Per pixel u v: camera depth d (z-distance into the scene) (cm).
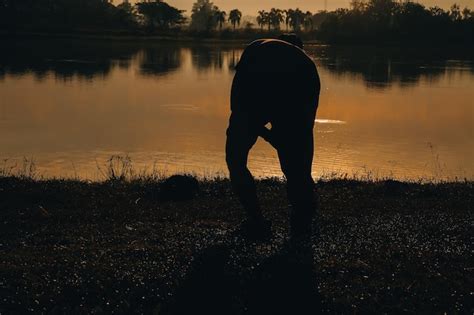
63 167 2020
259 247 702
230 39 17238
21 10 15975
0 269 632
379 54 12406
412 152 2538
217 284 600
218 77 6944
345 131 3162
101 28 17125
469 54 12950
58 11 16788
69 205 952
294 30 19350
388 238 756
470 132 3186
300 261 657
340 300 570
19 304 559
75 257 676
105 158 2245
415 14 16775
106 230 805
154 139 2788
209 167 2064
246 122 733
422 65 9350
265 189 1081
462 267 658
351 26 17162
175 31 18275
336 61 10006
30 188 1061
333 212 905
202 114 3878
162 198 1005
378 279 621
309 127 745
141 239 754
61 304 563
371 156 2414
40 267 642
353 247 716
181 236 758
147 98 4809
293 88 725
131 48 12238
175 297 576
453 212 916
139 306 560
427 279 623
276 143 753
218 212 904
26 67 7081
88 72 6888
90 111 3909
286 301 570
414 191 1091
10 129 3014
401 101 4884
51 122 3312
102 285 597
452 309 560
